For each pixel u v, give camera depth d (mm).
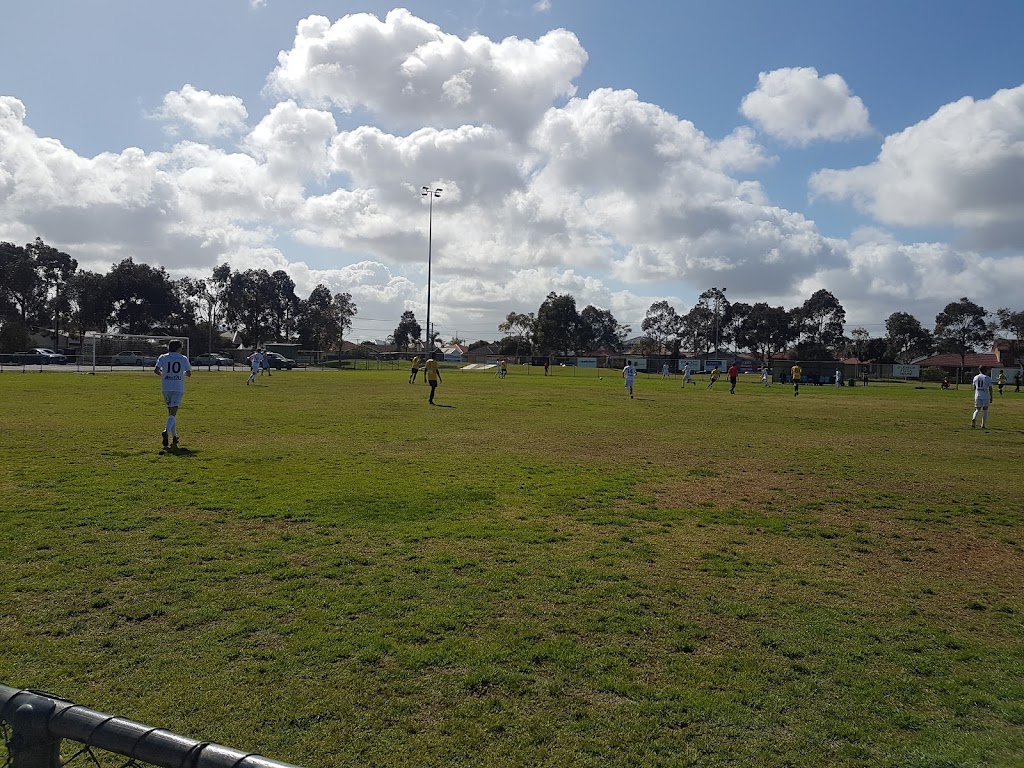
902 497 11141
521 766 3555
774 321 138375
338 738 3756
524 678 4496
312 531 7953
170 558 6781
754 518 9383
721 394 42562
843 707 4250
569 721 4004
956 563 7535
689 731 3932
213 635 5035
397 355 123250
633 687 4410
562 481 11586
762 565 7199
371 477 11367
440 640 5051
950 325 138250
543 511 9328
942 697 4414
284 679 4395
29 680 4301
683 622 5539
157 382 36875
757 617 5715
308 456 13453
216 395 29875
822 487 11844
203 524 8109
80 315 103750
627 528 8594
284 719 3924
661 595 6164
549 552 7383
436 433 17875
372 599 5812
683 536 8305
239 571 6457
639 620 5547
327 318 132625
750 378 82875
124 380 38531
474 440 16688
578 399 33219
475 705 4141
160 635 5023
